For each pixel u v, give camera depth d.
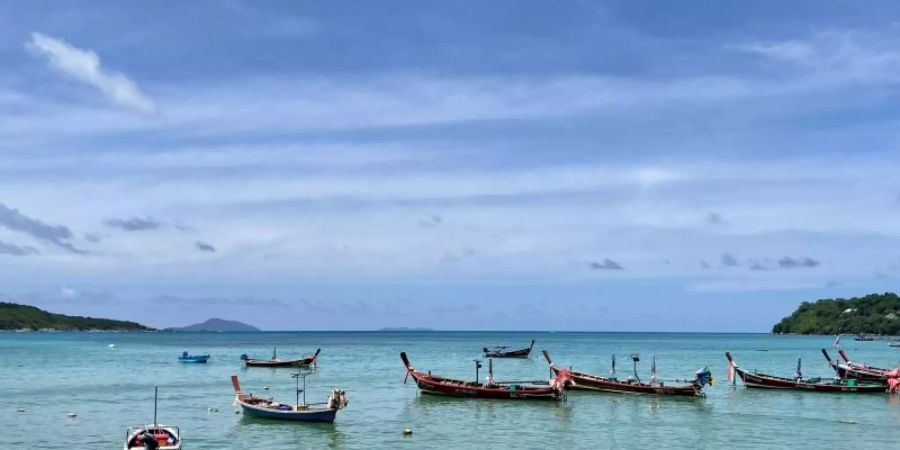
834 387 91.62
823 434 63.12
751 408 78.19
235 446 56.69
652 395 86.56
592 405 79.38
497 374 128.38
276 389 97.06
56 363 146.88
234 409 74.69
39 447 55.62
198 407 76.56
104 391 92.44
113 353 189.88
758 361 174.38
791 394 90.88
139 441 51.31
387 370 133.12
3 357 167.50
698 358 186.50
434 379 85.38
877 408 78.81
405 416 71.19
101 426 64.62
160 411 73.62
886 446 58.16
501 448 56.47
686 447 57.41
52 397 85.75
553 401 81.38
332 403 66.25
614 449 56.38
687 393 85.44
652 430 64.50
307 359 134.88
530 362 162.12
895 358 191.88
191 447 56.25
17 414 71.75
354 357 183.00
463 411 74.56
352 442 58.38
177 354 187.25
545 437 61.00
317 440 59.03
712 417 71.88
